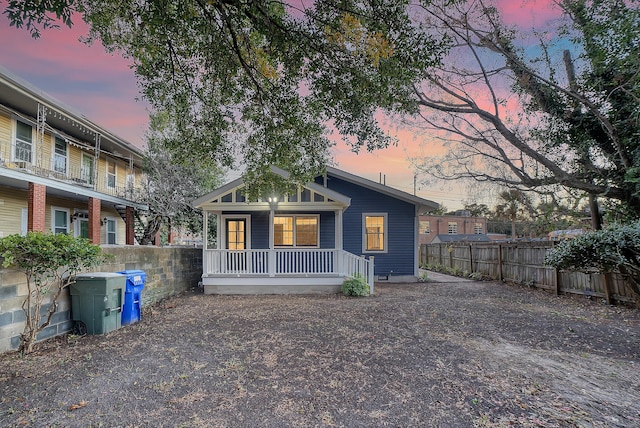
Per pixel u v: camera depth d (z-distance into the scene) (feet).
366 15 11.99
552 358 14.12
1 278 14.34
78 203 47.50
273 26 12.46
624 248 21.58
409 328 18.84
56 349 15.26
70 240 15.56
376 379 12.01
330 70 13.37
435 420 9.33
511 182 36.68
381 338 16.93
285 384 11.63
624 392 11.00
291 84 14.97
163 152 49.80
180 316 22.31
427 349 15.24
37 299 15.15
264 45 14.15
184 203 51.65
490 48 32.37
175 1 11.90
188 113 17.03
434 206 43.11
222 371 12.77
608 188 29.30
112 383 11.67
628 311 23.12
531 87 32.94
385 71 12.54
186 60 15.56
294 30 12.59
